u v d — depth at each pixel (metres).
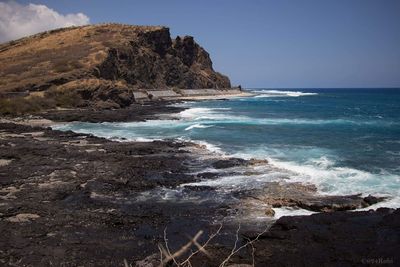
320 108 62.09
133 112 49.16
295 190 15.22
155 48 92.75
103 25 93.56
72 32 88.75
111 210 13.46
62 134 29.42
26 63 66.12
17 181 16.58
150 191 15.69
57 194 14.79
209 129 33.69
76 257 9.77
